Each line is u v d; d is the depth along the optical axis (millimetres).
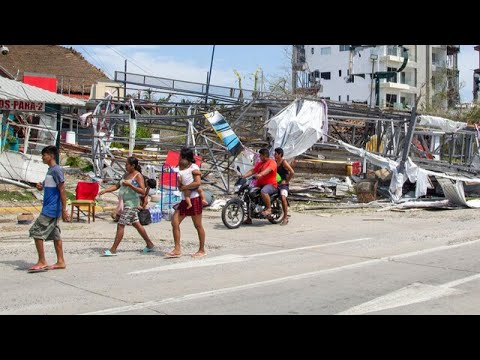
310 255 9883
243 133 20891
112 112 22328
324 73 68750
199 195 9609
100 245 10633
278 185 13828
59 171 8172
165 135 32406
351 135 25812
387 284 7703
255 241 11414
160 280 7832
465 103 57531
